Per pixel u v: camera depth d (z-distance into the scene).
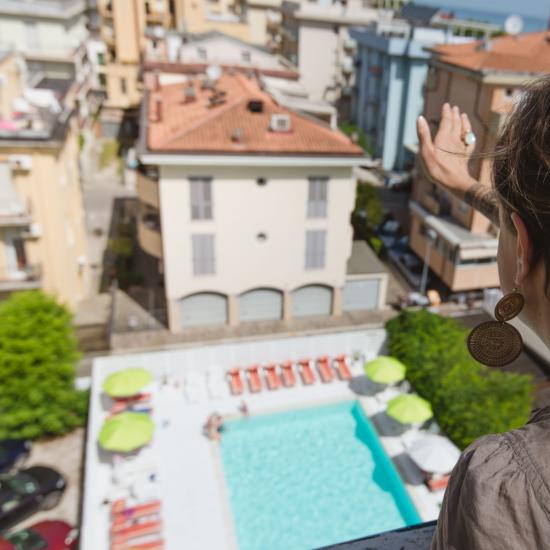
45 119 22.53
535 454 0.98
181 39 40.31
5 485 15.43
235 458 17.23
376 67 39.53
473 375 17.44
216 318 24.59
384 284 25.56
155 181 21.61
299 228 23.02
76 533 14.20
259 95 25.05
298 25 49.03
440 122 2.09
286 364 20.42
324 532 14.83
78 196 27.12
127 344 23.34
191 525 14.61
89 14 51.53
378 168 33.34
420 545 1.85
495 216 1.87
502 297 1.22
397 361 19.47
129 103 51.41
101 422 17.88
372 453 17.53
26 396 17.05
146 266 29.62
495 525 0.94
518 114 1.12
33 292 17.88
